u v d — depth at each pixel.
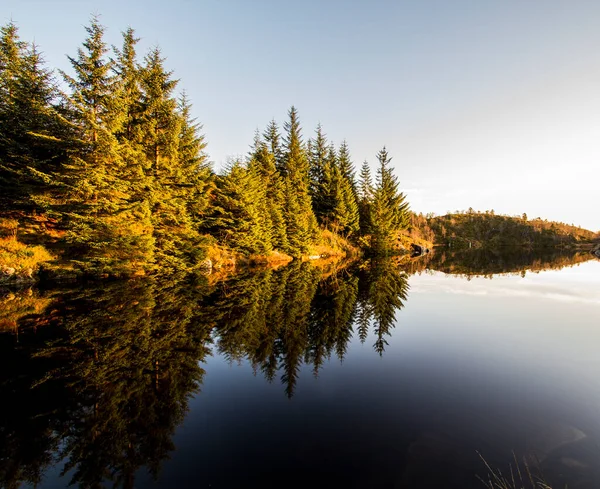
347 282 18.66
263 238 30.22
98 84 16.53
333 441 3.86
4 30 19.70
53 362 6.59
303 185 39.78
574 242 103.88
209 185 27.75
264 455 3.61
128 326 9.11
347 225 44.16
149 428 4.28
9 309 10.77
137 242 17.77
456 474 3.22
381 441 3.85
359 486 3.07
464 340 8.05
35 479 3.36
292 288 16.33
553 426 4.12
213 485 3.14
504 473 3.23
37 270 15.91
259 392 5.36
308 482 3.13
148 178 18.97
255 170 32.81
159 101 21.05
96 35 16.59
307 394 5.25
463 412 4.52
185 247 22.14
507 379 5.68
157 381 5.80
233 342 8.02
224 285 16.75
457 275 22.39
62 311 10.59
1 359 6.72
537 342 7.83
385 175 48.28
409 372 6.10
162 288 15.23
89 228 16.25
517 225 121.38
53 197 17.95
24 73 19.34
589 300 13.29
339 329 9.20
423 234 85.69
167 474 3.32
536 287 16.83
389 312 11.27
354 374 6.06
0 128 17.92
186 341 8.02
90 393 5.30
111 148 16.53
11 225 16.98
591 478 3.14
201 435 4.06
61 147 17.34
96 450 3.85
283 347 7.69
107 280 17.05
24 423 4.45
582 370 6.06
